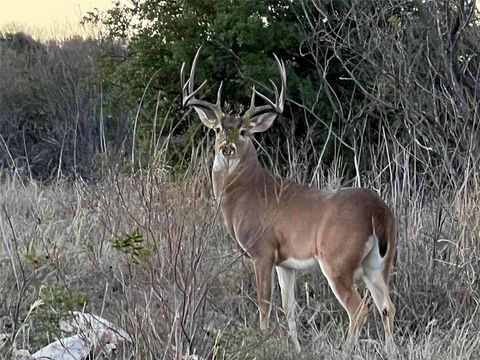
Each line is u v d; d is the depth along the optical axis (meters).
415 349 7.71
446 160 9.72
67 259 9.09
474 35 10.77
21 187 12.00
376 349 7.81
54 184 13.05
